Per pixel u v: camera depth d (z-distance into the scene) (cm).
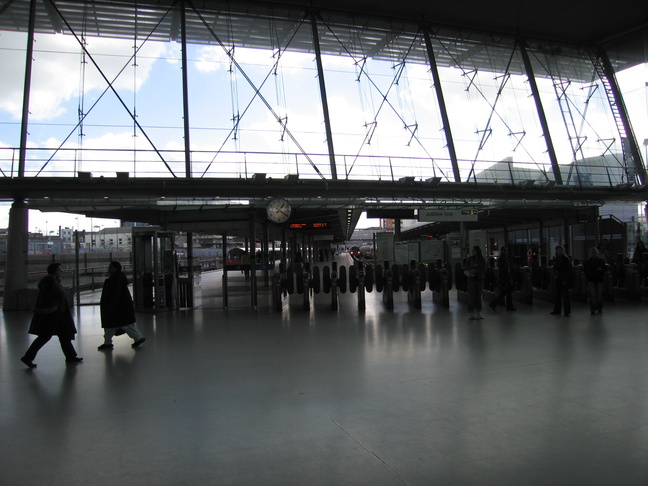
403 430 402
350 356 695
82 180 1344
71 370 646
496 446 365
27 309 1375
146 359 708
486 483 306
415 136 2005
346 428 409
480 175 2020
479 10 2038
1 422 440
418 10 2025
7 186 1327
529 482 307
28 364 666
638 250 1407
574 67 2369
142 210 1611
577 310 1120
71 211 1512
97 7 1752
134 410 470
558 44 2353
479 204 1847
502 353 692
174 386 556
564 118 2255
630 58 2273
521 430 397
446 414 440
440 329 908
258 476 321
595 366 605
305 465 337
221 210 1644
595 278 1045
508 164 2078
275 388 538
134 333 807
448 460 342
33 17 1595
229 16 1888
